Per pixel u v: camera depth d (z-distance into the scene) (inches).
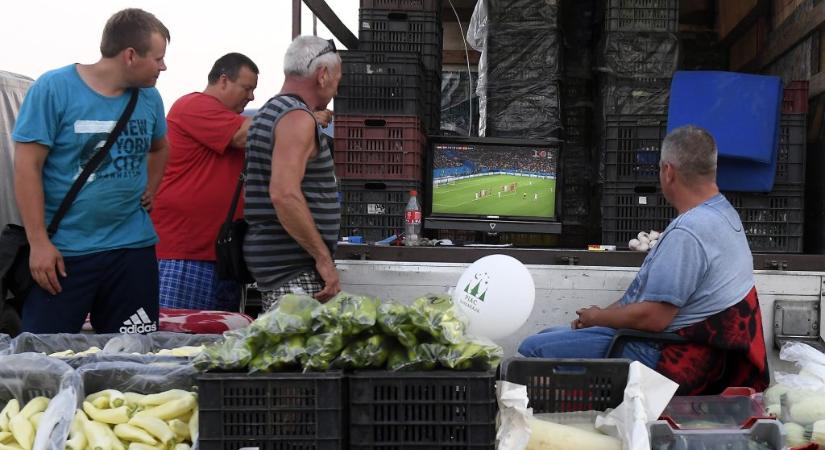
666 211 148.2
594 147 174.9
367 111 151.4
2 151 216.2
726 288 98.6
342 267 132.7
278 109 100.7
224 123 136.6
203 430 65.2
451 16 211.2
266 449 65.0
